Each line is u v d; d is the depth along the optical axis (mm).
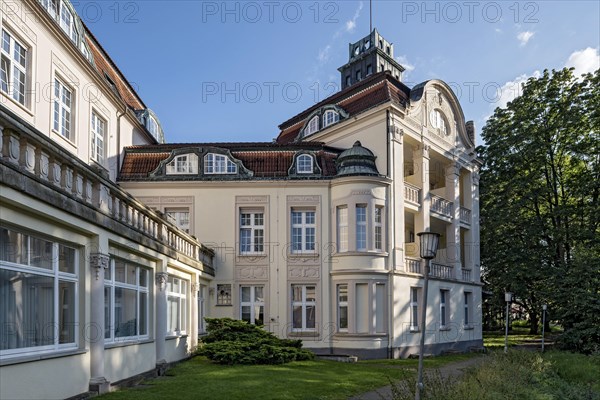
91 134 20344
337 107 27172
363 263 23094
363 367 18516
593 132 32594
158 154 24750
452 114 30422
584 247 29391
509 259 32906
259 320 23719
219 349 17734
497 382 11703
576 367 18016
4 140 7598
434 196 28203
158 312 15219
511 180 34406
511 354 17719
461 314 29172
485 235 35344
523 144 34156
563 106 32875
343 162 24188
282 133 32906
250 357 17594
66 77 17547
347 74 35344
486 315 47625
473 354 26719
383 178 23766
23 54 14953
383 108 24391
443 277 27688
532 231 32812
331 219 23969
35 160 8539
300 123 31641
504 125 35969
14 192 7750
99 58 23281
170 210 24094
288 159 24750
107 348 11516
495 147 35531
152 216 14508
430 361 22000
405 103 26219
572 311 27406
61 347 9805
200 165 24125
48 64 16156
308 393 12336
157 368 14844
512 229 34531
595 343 26219
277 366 17125
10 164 7543
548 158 34281
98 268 10875
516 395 11281
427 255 10211
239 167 24250
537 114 33719
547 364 16922
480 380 11867
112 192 11711
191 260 18688
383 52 33781
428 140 27719
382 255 23453
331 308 23500
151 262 14914
